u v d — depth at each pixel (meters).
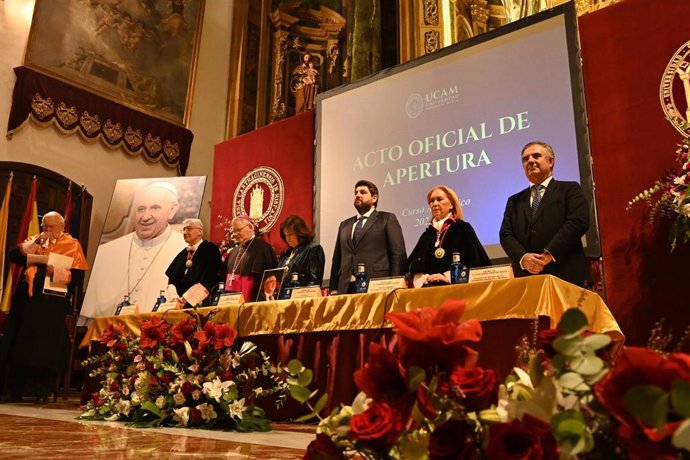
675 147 4.29
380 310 2.97
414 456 0.88
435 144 5.49
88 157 7.71
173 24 8.93
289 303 3.35
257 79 9.61
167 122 8.56
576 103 4.73
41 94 7.25
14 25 7.30
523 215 4.39
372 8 8.87
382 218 4.93
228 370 3.14
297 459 1.85
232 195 7.40
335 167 6.20
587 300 2.68
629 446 0.66
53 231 5.59
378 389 0.95
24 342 5.06
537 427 0.76
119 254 7.00
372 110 6.04
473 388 0.84
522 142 4.96
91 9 8.00
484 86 5.29
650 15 4.56
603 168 4.58
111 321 4.27
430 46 7.89
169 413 3.18
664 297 4.13
